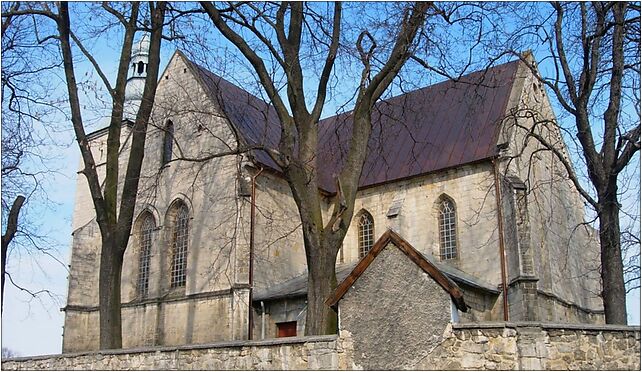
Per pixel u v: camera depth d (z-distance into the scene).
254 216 32.78
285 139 21.06
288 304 31.05
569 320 33.75
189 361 16.92
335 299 14.75
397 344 13.80
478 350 13.14
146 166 37.28
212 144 34.62
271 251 33.62
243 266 31.31
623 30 20.42
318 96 22.27
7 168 25.66
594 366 12.84
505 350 12.95
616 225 19.89
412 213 34.94
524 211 30.28
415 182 35.34
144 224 36.69
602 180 20.25
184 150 35.78
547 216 34.12
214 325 31.55
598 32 20.17
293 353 15.10
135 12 25.58
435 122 37.56
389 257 14.45
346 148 37.72
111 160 24.72
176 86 37.19
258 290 32.12
